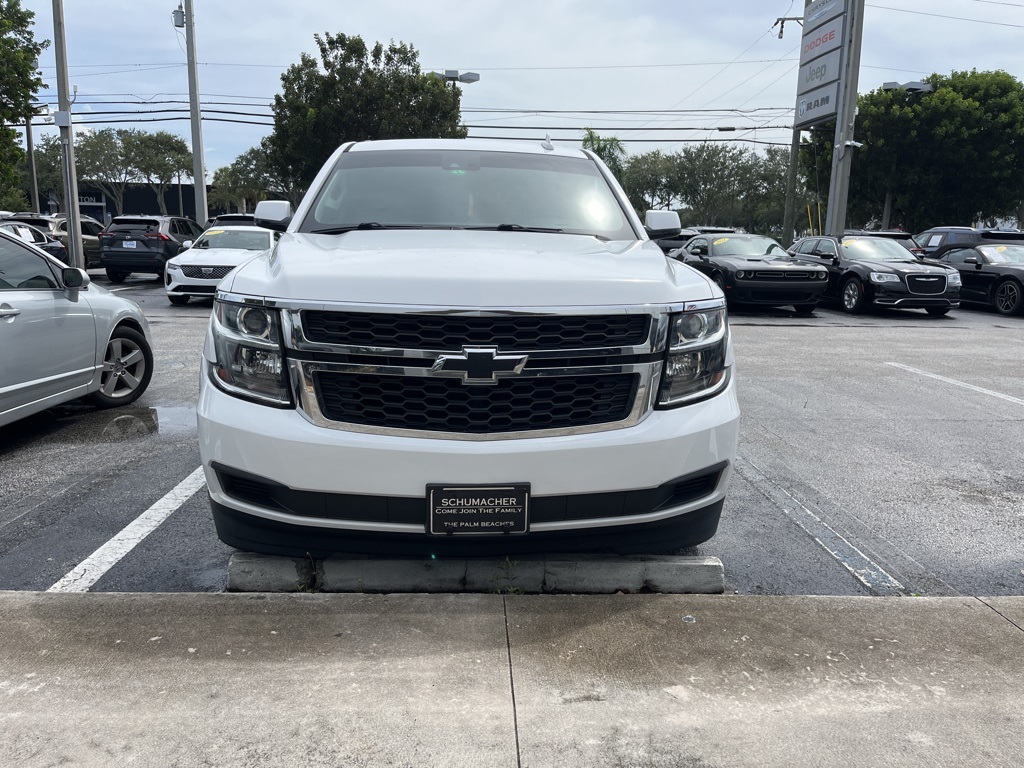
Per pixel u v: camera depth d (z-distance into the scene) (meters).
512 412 2.60
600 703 2.31
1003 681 2.48
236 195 67.06
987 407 6.74
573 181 4.09
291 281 2.63
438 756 2.08
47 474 4.54
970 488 4.60
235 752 2.07
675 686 2.40
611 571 3.07
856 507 4.25
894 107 34.31
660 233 4.22
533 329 2.59
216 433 2.67
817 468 4.94
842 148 22.45
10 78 26.28
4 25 26.23
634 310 2.65
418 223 3.66
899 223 39.31
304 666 2.45
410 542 2.69
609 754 2.11
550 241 3.34
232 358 2.69
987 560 3.60
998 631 2.79
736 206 70.81
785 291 14.43
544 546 2.74
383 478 2.56
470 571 3.07
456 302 2.54
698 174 67.19
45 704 2.24
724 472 2.89
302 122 30.98
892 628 2.79
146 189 70.94
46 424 5.67
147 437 5.33
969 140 34.66
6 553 3.47
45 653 2.49
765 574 3.40
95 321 5.67
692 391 2.79
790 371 8.43
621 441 2.63
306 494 2.60
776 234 70.12
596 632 2.70
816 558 3.58
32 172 40.12
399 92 31.73
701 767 2.07
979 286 16.31
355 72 31.30
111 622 2.68
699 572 3.09
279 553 2.81
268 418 2.60
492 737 2.16
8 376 4.71
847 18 22.28
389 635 2.63
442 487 2.55
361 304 2.54
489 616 2.78
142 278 22.31
